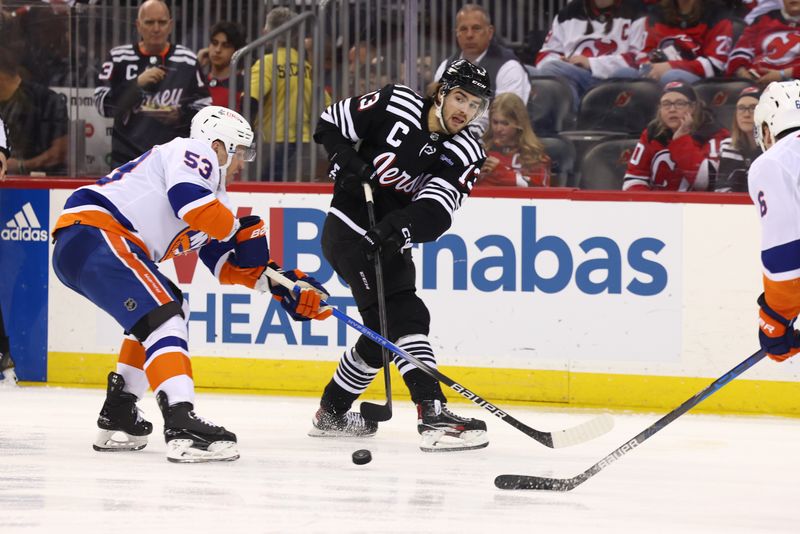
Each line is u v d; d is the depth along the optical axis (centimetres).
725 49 2009
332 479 1162
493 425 1584
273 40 1978
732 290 1722
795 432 1562
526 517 1002
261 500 1053
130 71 2050
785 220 963
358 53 1998
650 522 995
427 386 1356
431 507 1037
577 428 1225
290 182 1947
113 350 1894
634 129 2016
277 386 1855
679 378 1739
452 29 1995
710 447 1434
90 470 1190
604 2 2006
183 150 1223
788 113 1001
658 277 1741
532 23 2008
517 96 2017
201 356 1875
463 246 1798
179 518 975
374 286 1372
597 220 1755
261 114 1991
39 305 1914
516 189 1775
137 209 1233
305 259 1848
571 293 1767
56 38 2045
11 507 1015
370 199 1346
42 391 1850
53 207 1906
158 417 1584
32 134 2067
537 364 1781
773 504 1089
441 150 1360
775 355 1051
